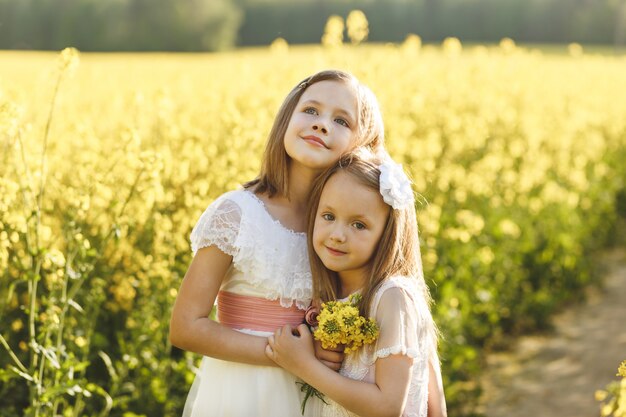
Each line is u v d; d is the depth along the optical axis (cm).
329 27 695
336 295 292
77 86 822
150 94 702
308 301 295
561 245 821
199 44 3441
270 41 3828
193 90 841
